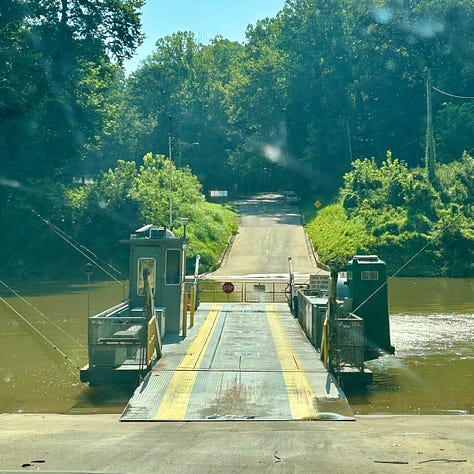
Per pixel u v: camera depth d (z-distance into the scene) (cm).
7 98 5797
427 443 903
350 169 9494
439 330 2552
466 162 7169
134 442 927
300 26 9831
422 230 6219
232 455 833
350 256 5981
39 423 1131
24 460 811
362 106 9950
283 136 10256
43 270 5875
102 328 1491
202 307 2834
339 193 8219
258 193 11256
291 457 818
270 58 10156
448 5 8731
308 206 9069
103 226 6103
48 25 6450
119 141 11550
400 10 9112
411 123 9562
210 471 750
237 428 1057
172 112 11481
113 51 6819
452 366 1847
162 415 1159
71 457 825
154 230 2020
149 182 7075
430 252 6022
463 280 5431
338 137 9606
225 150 11369
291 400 1245
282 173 11019
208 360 1588
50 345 2220
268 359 1600
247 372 1455
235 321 2339
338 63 9600
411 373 1755
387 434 986
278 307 2831
